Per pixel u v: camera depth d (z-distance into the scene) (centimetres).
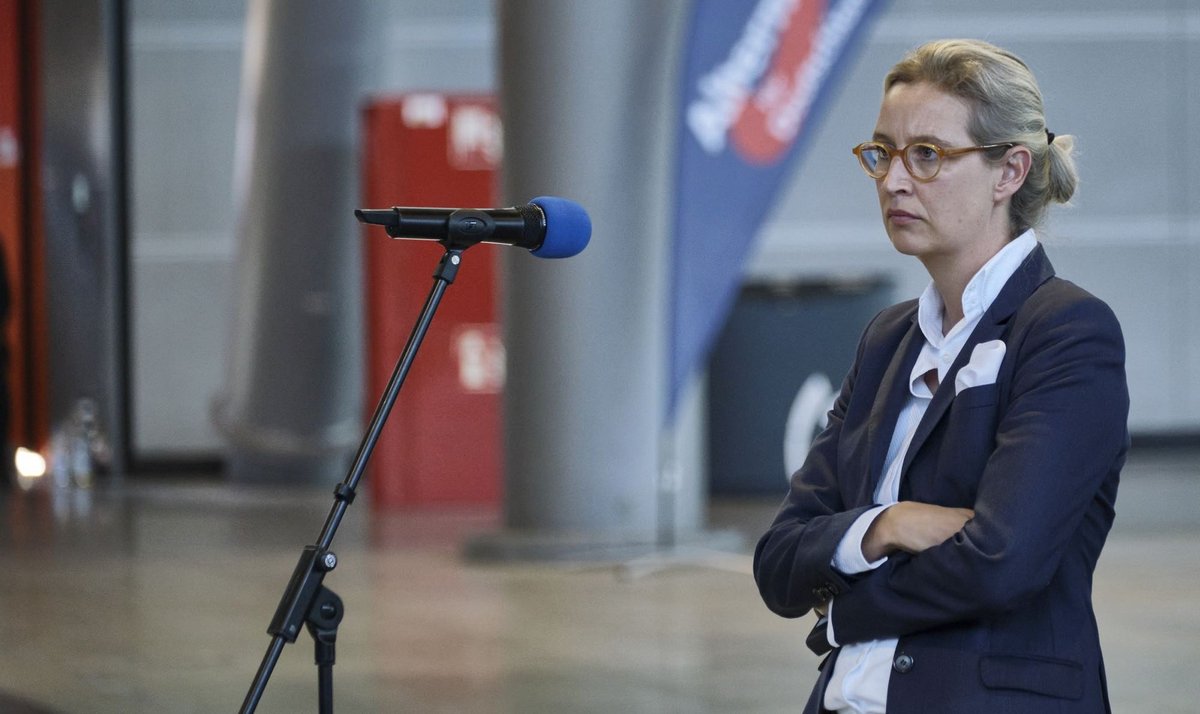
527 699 1077
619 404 1753
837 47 1546
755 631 1316
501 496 1825
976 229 475
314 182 2664
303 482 2772
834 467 516
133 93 3062
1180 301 3097
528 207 525
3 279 2861
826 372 2317
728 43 1548
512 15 1741
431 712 1041
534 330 1756
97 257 3031
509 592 1529
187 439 3084
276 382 2727
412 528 2089
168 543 1967
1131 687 1080
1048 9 3075
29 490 2788
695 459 1830
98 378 3031
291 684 1128
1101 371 455
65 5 3003
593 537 1733
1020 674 451
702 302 1561
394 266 2314
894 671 464
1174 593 1462
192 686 1129
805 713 495
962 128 469
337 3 2620
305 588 486
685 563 1684
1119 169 3088
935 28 3061
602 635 1302
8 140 3008
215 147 3086
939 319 495
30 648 1274
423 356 2334
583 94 1720
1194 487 2431
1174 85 3088
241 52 3080
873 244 3064
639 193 1736
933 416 475
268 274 2697
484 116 2309
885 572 465
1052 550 443
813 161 3062
